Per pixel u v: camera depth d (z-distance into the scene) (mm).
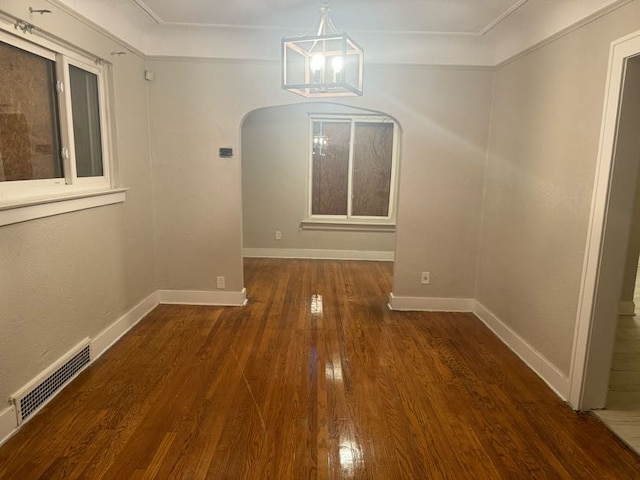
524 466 1998
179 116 3820
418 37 3619
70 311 2664
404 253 4039
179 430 2201
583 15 2428
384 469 1960
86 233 2826
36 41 2344
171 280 4109
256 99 3799
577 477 1936
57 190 2602
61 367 2553
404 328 3658
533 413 2422
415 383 2734
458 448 2113
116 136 3215
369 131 6078
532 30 3029
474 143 3838
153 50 3701
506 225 3426
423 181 3912
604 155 2236
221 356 3051
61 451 2023
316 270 5574
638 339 3508
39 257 2344
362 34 3568
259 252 6227
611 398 2580
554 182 2727
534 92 3000
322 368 2904
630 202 2230
